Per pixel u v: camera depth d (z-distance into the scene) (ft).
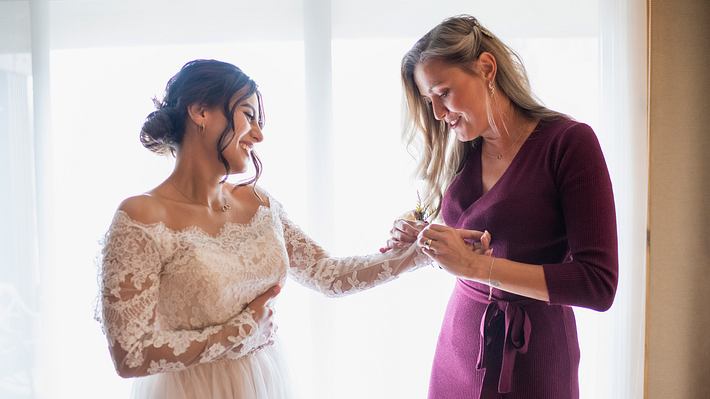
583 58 6.54
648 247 6.36
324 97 6.61
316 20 6.59
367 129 6.70
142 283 3.79
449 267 4.22
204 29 6.79
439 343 5.02
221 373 4.20
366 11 6.66
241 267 4.21
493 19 6.56
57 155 6.92
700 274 6.63
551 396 4.35
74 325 6.99
